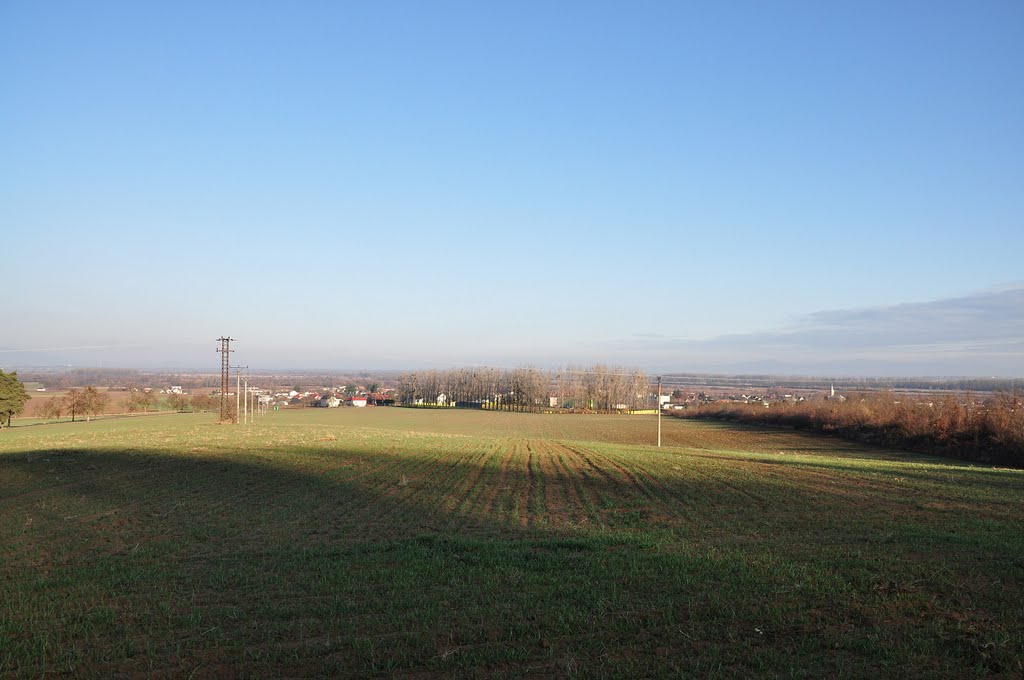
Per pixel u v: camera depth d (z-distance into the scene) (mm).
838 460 43750
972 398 60656
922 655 8125
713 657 8297
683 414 141250
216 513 22547
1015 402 54750
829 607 10031
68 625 10445
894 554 13539
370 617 10445
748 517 20781
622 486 29312
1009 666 7695
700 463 39969
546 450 50719
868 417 76188
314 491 27766
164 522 20891
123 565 14969
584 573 12688
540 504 24547
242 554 16109
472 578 12672
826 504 23172
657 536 17422
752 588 11094
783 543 15789
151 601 11844
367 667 8367
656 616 9922
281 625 10203
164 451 43844
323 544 17375
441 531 19234
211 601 11781
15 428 80500
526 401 157375
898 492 26281
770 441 74812
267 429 70375
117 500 25375
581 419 121625
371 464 38125
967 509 21578
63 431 69750
